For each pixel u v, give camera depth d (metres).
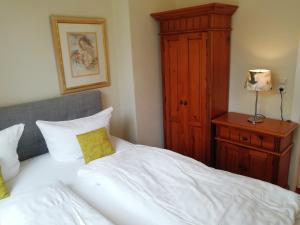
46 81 2.36
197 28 2.57
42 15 2.24
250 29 2.64
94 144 2.15
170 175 1.79
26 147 2.20
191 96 2.82
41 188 1.65
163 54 2.94
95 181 1.79
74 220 1.35
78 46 2.52
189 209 1.43
